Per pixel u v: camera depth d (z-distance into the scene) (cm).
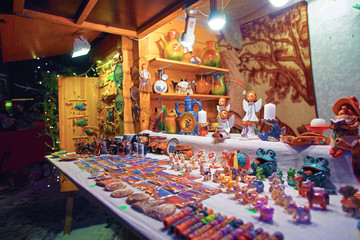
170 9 227
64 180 332
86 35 359
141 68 294
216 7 186
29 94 571
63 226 264
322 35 296
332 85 289
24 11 221
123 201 104
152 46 314
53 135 443
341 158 109
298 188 106
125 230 111
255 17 372
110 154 243
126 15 243
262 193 110
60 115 370
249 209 92
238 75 386
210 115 382
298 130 325
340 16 278
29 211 308
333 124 108
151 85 290
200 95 320
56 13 234
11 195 371
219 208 93
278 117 348
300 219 80
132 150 232
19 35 320
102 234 245
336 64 285
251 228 72
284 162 133
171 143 225
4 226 265
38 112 560
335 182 111
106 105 372
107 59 371
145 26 269
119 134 325
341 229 74
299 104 322
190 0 200
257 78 373
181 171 159
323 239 68
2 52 390
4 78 525
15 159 448
